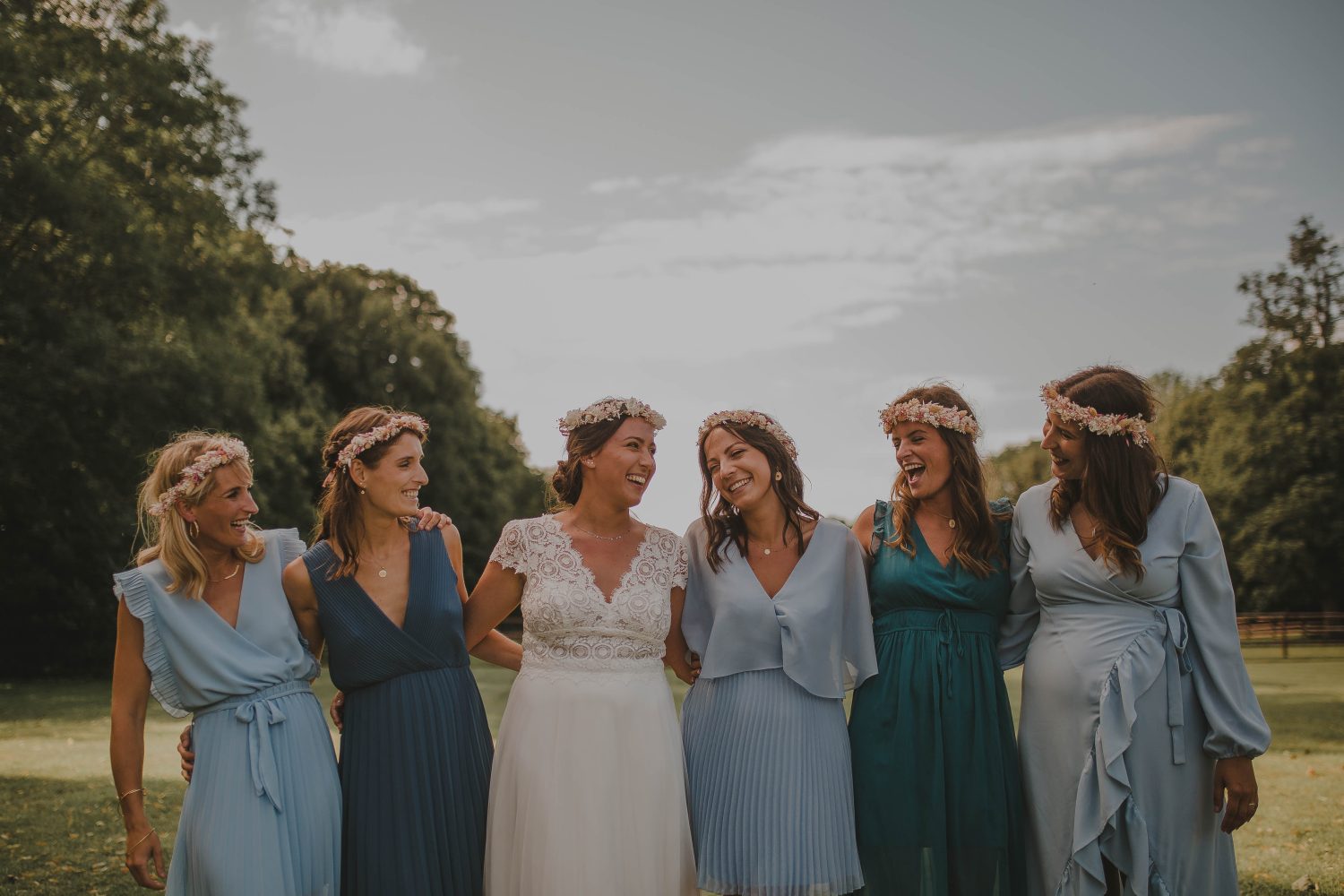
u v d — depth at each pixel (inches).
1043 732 153.9
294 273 1430.9
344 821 147.0
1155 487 152.9
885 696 159.0
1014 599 162.9
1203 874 148.2
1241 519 1464.1
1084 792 147.3
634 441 158.9
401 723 147.6
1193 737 148.9
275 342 1088.2
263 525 994.1
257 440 946.1
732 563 163.5
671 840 150.8
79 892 212.8
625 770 149.9
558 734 149.9
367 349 1446.9
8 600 923.4
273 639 144.9
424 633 149.9
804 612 157.5
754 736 155.4
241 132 939.3
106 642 970.7
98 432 839.1
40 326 801.6
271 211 966.4
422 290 1801.2
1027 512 160.6
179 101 872.9
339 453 151.1
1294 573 1406.3
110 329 818.8
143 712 145.6
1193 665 149.3
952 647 157.6
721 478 161.8
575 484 164.7
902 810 154.7
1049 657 154.3
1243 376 1534.2
